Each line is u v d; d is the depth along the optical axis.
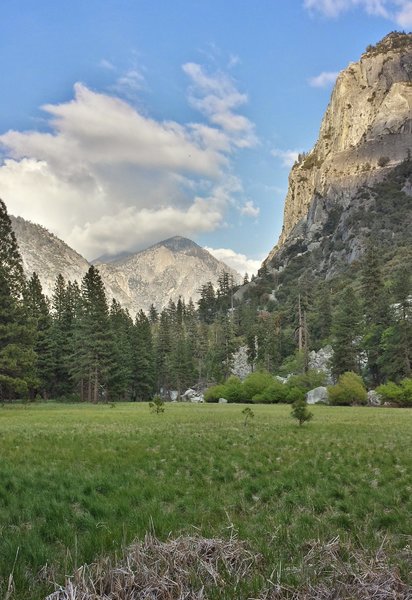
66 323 81.75
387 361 67.56
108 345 69.44
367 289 85.56
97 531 6.49
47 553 5.55
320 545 5.77
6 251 48.91
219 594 4.47
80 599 4.18
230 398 69.44
